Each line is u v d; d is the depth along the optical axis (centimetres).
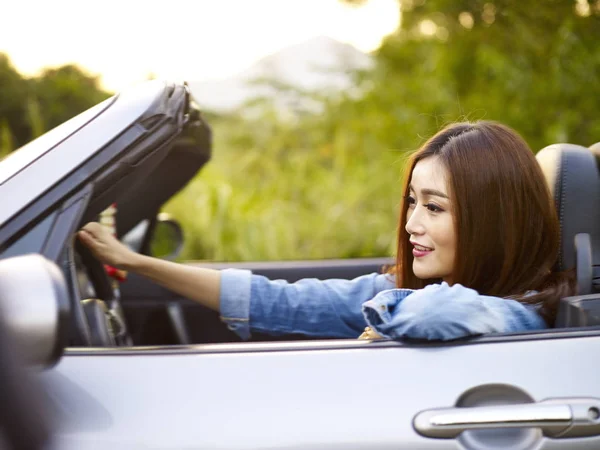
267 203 520
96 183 134
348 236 508
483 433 125
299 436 122
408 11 545
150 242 248
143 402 124
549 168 180
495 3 519
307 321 191
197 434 121
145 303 253
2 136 509
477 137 163
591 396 127
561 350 132
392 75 559
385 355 131
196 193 502
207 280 187
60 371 126
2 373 107
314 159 549
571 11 506
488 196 159
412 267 181
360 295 196
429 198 163
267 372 128
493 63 504
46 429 116
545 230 163
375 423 123
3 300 107
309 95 561
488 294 163
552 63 507
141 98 142
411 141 525
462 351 132
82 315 147
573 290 165
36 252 127
